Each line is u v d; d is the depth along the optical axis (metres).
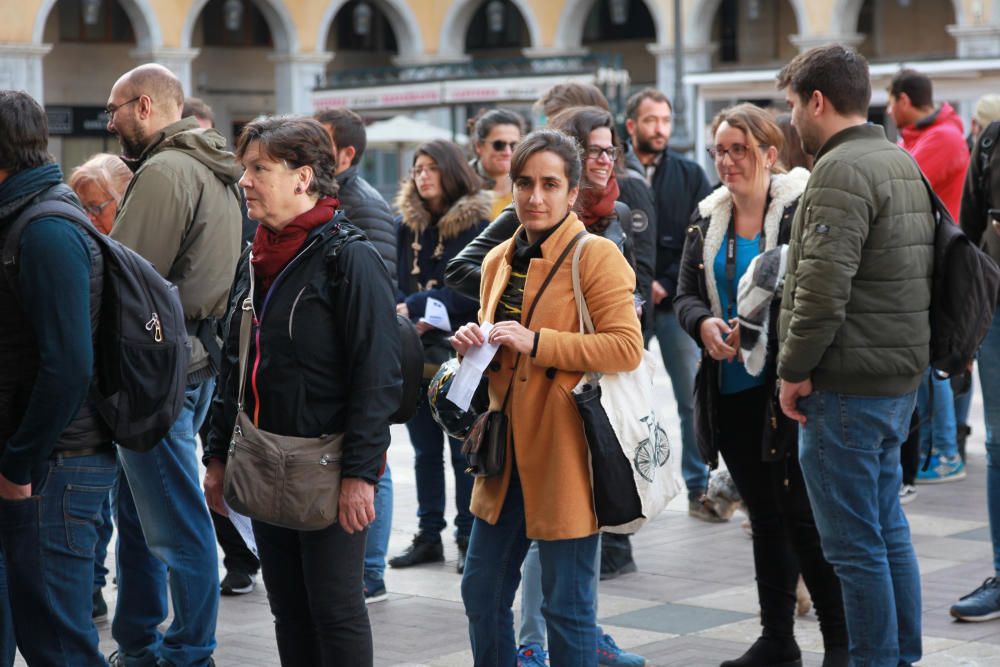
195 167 7.83
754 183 8.17
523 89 40.56
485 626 6.90
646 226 10.41
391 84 44.50
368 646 6.59
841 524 7.18
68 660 6.64
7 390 6.38
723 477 12.12
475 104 41.75
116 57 60.69
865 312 7.00
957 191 12.82
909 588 7.40
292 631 6.78
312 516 6.34
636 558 10.99
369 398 6.35
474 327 6.70
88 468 6.68
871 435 7.10
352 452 6.33
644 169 12.04
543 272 6.76
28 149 6.39
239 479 6.40
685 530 11.95
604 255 6.70
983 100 13.08
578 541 6.67
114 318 6.57
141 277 6.69
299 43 59.91
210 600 7.79
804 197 7.08
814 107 7.17
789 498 7.80
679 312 8.38
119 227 7.67
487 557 6.87
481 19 68.94
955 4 50.88
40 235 6.21
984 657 8.27
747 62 60.62
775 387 7.73
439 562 10.97
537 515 6.63
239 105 64.25
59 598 6.60
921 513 12.30
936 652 8.36
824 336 6.92
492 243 8.26
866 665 7.21
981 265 7.11
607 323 6.60
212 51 63.38
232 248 7.99
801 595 9.39
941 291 7.14
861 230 6.88
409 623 9.28
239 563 10.24
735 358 8.08
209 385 8.23
